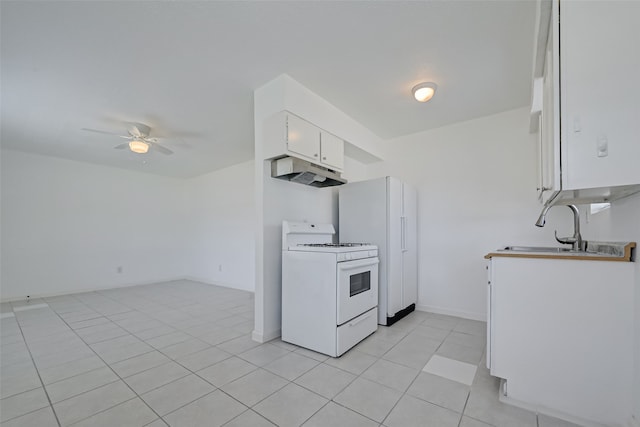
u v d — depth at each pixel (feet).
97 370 6.75
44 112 9.82
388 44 6.64
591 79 4.03
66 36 6.16
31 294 14.52
